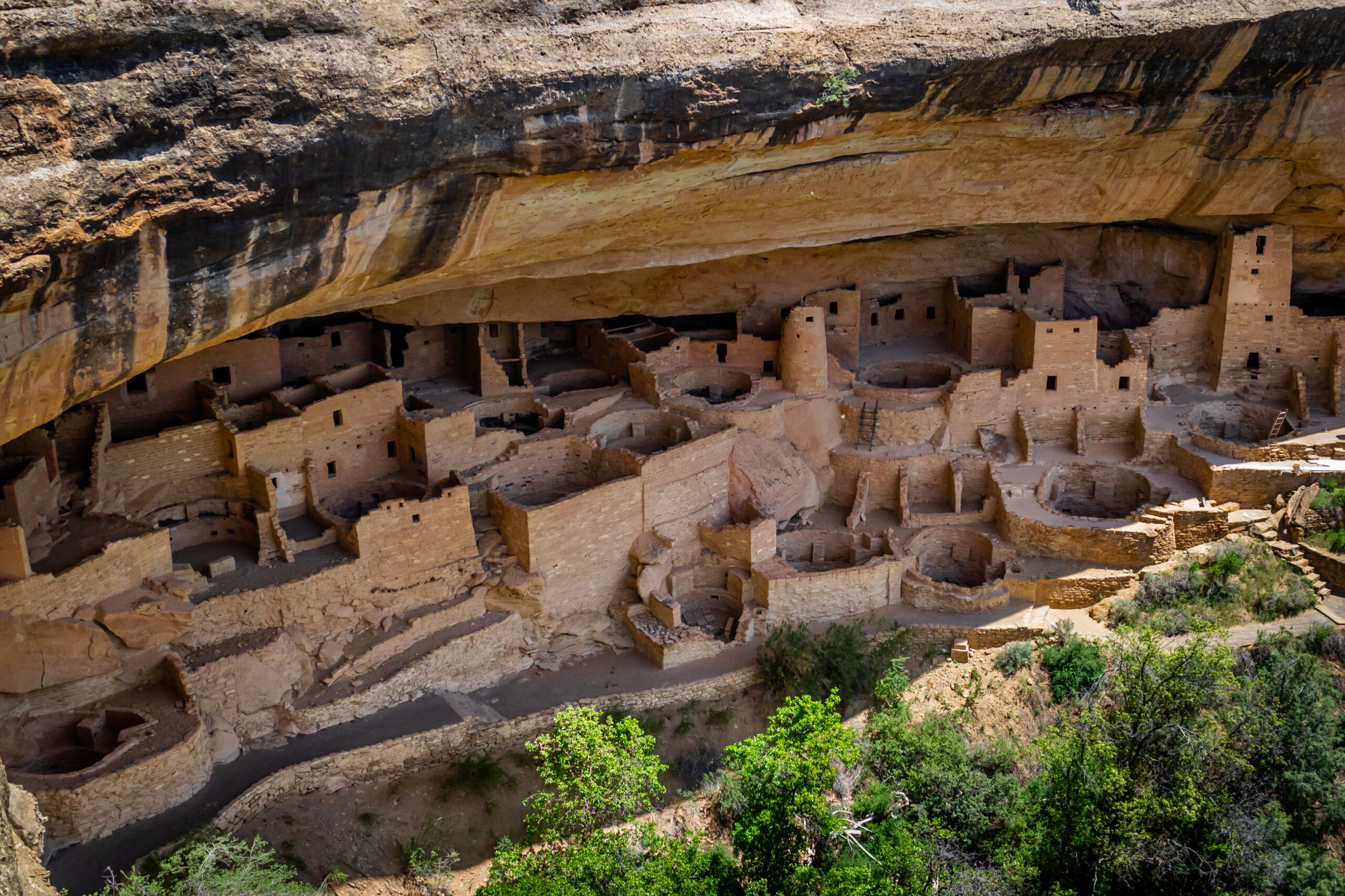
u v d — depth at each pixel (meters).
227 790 20.27
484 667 24.20
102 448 21.75
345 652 22.70
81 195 12.09
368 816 20.98
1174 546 26.77
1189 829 20.11
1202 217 28.81
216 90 13.02
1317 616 24.05
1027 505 27.75
